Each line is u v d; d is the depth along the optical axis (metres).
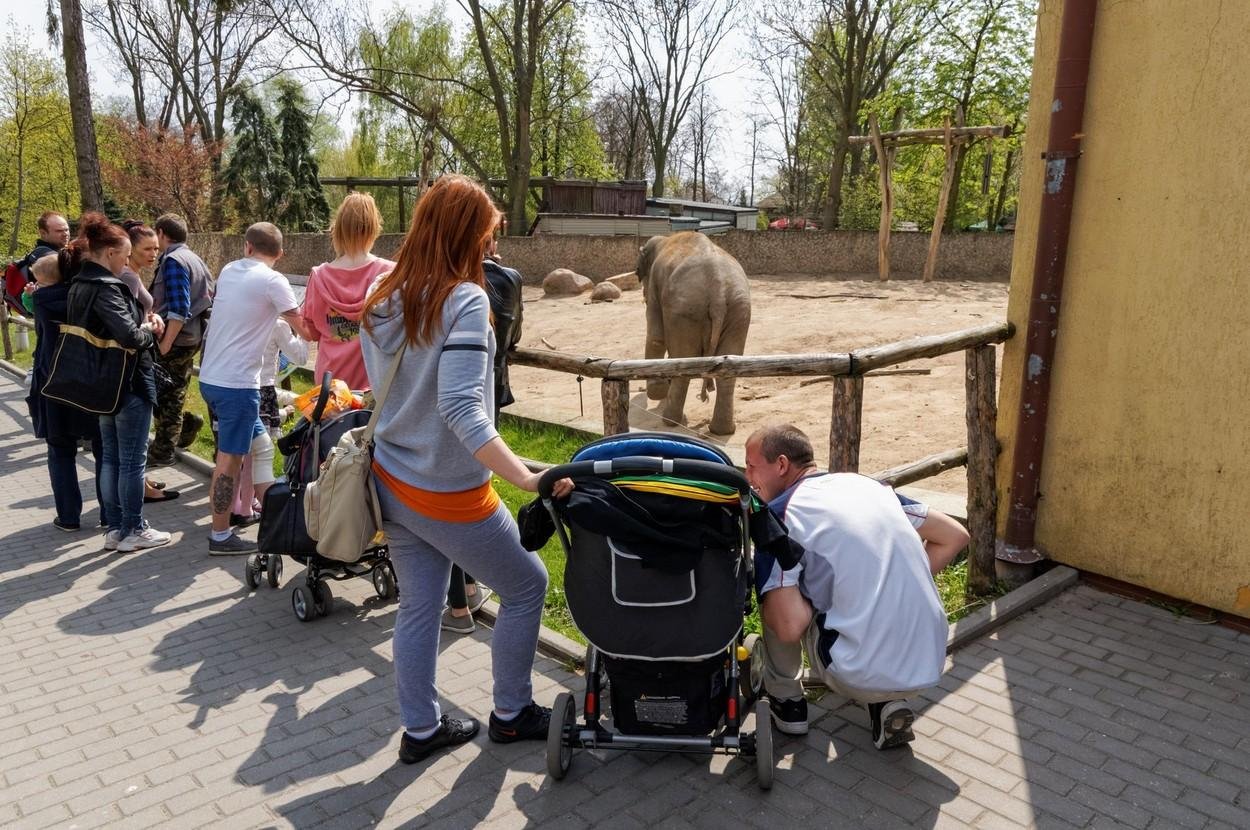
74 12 12.84
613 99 55.94
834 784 3.25
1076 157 4.48
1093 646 4.21
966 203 35.41
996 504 4.86
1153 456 4.46
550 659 4.27
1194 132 4.11
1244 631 4.30
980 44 31.27
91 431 6.08
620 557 2.99
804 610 3.23
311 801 3.24
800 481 3.51
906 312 15.30
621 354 13.39
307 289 4.91
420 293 2.94
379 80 30.27
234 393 5.49
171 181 38.69
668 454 3.05
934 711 3.71
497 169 40.78
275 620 4.81
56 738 3.68
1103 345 4.56
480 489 3.12
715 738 3.18
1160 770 3.29
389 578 4.93
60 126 41.88
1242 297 4.05
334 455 3.29
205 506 6.80
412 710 3.38
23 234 44.91
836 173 35.91
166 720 3.81
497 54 38.44
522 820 3.11
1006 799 3.15
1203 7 4.02
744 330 8.91
